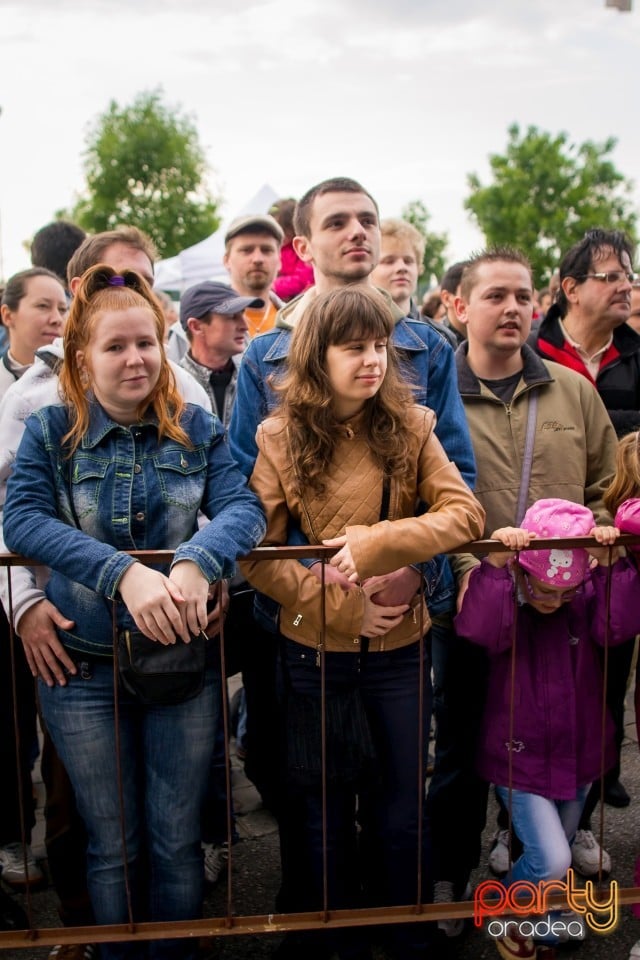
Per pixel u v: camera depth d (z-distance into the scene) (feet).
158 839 8.02
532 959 8.71
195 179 146.51
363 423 8.05
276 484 8.18
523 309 9.98
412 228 16.17
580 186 119.85
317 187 9.71
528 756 8.61
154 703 7.52
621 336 12.21
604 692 8.34
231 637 9.52
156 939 8.00
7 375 11.92
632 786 12.45
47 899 10.14
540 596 8.36
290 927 8.08
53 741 8.13
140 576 7.11
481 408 10.22
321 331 7.63
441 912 8.34
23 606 7.88
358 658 8.19
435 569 8.41
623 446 8.87
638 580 8.34
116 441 7.77
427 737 8.66
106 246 9.93
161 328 7.82
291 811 8.94
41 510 7.52
